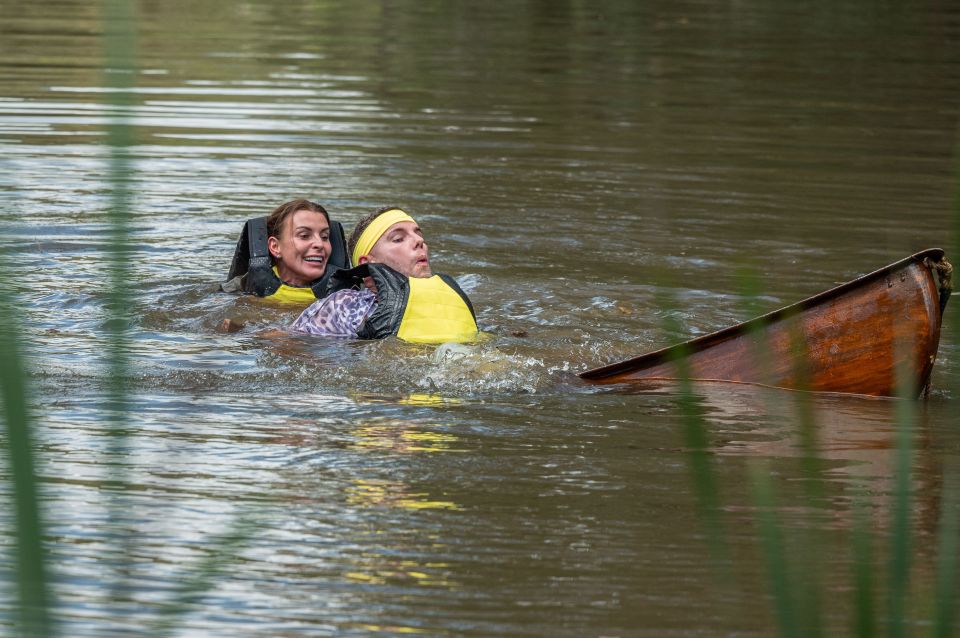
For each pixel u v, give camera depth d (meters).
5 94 40.56
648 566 10.40
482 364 16.84
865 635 4.94
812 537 10.91
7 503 11.28
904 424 4.97
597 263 24.39
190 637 8.84
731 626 9.30
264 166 32.62
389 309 18.72
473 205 29.12
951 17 67.94
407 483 12.37
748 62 52.88
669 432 14.32
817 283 23.08
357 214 27.88
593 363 17.78
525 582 10.05
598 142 37.09
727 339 16.44
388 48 54.50
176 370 16.36
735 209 29.33
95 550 10.32
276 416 14.59
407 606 9.53
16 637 7.74
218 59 49.62
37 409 14.33
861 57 54.69
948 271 15.68
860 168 34.22
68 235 25.06
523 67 50.56
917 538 10.88
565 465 13.05
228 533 4.68
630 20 65.44
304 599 9.59
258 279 21.27
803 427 6.09
